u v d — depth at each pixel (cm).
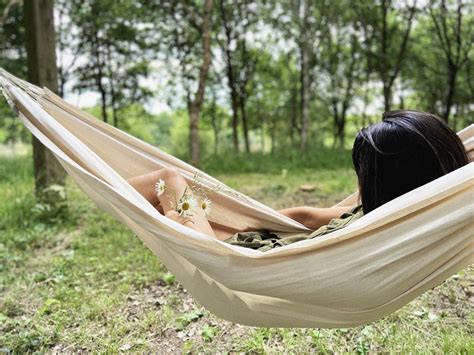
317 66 2427
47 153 673
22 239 571
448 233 183
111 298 397
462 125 2356
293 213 287
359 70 2417
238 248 189
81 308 382
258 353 306
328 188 953
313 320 212
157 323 355
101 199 238
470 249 192
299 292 192
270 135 3225
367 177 206
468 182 178
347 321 210
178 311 380
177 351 320
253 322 224
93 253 526
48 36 651
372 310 204
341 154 1659
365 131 210
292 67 2764
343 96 2609
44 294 416
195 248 195
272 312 215
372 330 320
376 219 181
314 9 2027
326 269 188
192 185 275
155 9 1936
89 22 1941
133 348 323
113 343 329
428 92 2420
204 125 3048
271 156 1716
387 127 204
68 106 276
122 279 446
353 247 187
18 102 243
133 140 283
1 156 1499
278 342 319
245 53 2402
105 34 2019
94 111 2758
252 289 195
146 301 400
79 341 337
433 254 187
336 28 2111
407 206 180
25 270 484
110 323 360
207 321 357
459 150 204
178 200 236
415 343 297
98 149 284
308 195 908
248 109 2956
